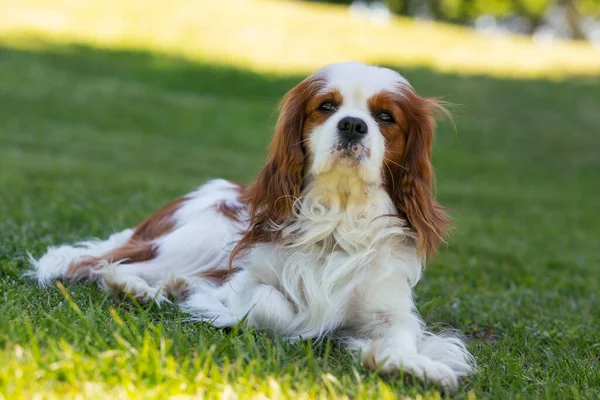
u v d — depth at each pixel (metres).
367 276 3.67
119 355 2.75
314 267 3.69
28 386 2.48
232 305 3.71
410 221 3.77
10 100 15.39
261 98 19.95
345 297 3.65
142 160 12.13
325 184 3.60
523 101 20.58
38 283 4.18
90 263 4.38
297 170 3.69
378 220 3.69
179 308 3.87
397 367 3.06
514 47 26.94
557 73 23.81
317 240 3.69
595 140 17.98
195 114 17.14
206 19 25.47
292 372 2.90
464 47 26.19
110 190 8.46
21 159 10.37
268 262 3.74
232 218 4.50
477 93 20.95
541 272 6.68
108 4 25.33
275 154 3.76
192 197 4.84
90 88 17.45
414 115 3.78
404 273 3.75
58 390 2.48
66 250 4.48
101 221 6.51
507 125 18.84
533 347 4.01
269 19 26.44
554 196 12.98
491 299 5.21
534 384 3.23
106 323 3.20
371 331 3.66
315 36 25.39
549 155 16.98
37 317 3.20
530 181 14.70
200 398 2.53
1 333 2.82
